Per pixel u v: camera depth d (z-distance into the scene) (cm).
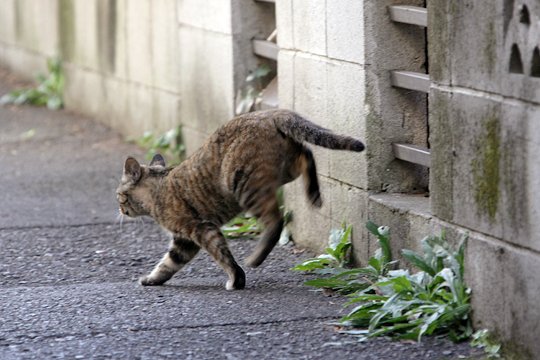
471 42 816
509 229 785
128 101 1772
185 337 858
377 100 1009
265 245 996
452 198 859
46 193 1458
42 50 2200
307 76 1116
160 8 1591
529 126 752
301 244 1157
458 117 841
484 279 822
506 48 775
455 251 861
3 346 845
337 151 1065
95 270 1101
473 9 810
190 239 1011
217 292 993
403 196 1011
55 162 1644
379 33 998
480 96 809
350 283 962
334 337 848
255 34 1324
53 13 2109
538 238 750
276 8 1181
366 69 1005
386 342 833
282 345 833
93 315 924
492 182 802
